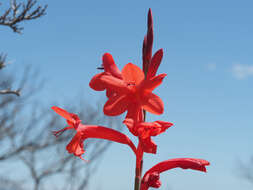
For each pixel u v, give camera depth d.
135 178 0.44
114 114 0.43
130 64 0.43
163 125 0.42
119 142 0.45
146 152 0.42
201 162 0.45
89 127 0.46
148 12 0.48
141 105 0.43
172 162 0.46
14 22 0.96
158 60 0.46
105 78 0.44
